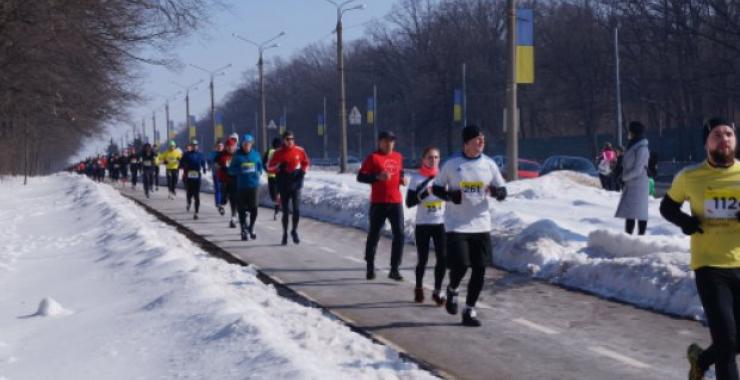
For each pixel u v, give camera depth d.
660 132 66.44
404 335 8.69
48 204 33.53
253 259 14.73
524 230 13.90
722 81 64.44
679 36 67.50
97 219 22.05
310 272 13.16
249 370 6.08
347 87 136.38
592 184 29.31
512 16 25.03
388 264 13.91
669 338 8.38
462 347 8.16
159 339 7.46
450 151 96.69
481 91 94.69
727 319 5.62
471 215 8.87
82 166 99.94
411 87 108.50
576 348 8.07
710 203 5.75
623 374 7.13
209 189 42.91
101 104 33.66
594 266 11.30
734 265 5.73
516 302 10.39
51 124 44.47
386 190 11.75
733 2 62.00
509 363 7.56
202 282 10.05
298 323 8.17
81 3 23.27
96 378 6.52
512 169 25.94
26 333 8.54
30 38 24.23
